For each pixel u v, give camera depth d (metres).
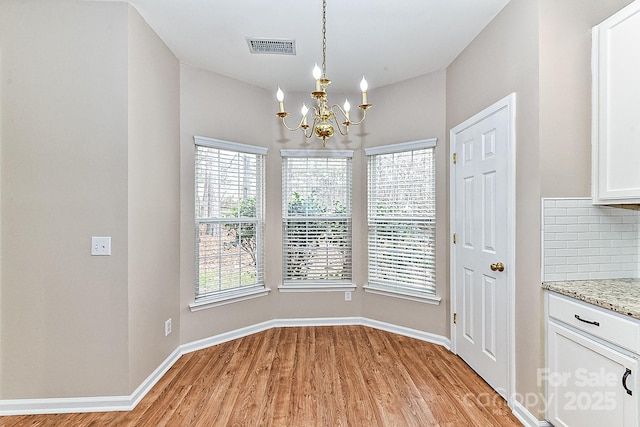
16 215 2.08
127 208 2.13
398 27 2.45
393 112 3.43
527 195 1.99
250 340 3.23
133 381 2.18
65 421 2.01
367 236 3.62
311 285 3.63
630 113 1.67
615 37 1.74
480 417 2.02
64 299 2.11
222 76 3.23
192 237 3.01
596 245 1.91
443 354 2.89
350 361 2.76
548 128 1.88
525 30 1.99
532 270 1.94
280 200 3.64
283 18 2.34
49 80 2.09
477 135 2.53
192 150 3.02
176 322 2.84
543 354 1.88
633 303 1.46
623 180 1.70
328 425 1.94
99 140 2.11
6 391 2.09
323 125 1.95
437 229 3.12
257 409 2.10
